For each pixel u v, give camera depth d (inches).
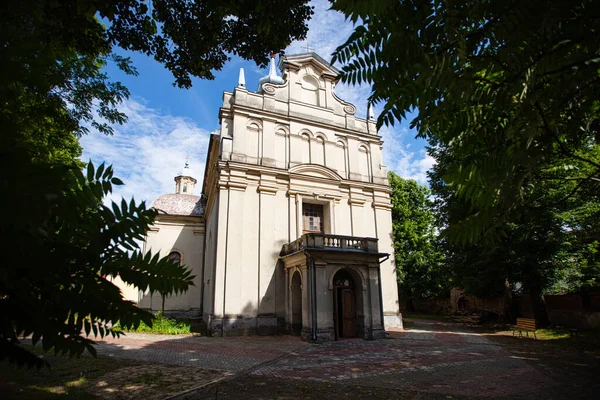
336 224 937.5
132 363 443.8
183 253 1157.1
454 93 76.0
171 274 65.1
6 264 45.3
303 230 927.7
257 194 864.9
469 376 395.5
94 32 238.4
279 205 882.8
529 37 72.2
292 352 553.9
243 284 788.6
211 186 984.3
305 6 269.0
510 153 93.2
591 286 762.8
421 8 76.6
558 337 684.7
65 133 243.6
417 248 1446.9
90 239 57.5
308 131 972.6
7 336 52.2
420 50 80.0
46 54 57.0
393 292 952.9
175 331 768.9
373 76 91.0
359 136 1050.1
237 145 870.4
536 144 89.4
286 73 1004.6
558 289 873.5
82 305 56.9
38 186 30.2
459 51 66.1
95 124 311.4
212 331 734.5
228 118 904.9
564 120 88.2
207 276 970.1
